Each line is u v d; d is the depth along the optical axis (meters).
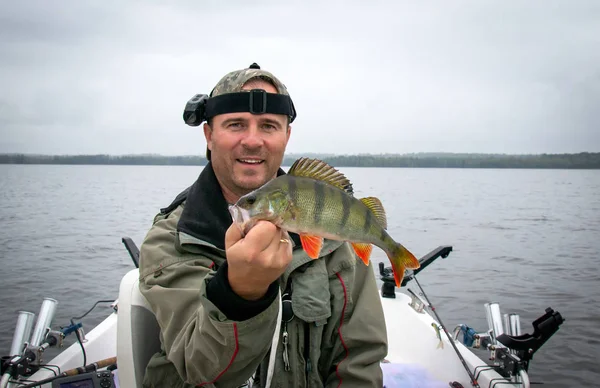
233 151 0.90
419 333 1.55
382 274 1.80
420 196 12.71
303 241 0.78
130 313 0.90
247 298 0.63
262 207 0.71
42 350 1.18
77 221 6.82
